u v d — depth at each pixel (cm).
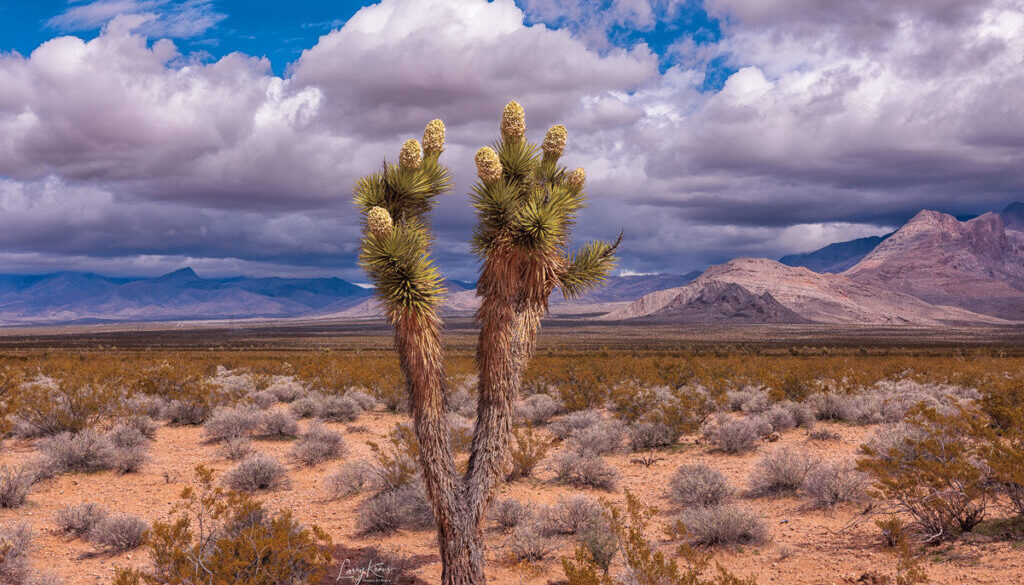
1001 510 882
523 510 1033
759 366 3331
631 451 1623
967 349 8512
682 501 1091
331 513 1108
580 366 3066
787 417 1800
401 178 621
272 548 653
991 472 862
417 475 1119
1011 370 3253
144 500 1158
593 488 1262
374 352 7019
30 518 1044
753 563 823
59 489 1226
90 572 820
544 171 662
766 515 1038
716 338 14275
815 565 791
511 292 627
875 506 997
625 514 1059
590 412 1872
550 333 17812
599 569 820
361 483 1241
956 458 910
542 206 602
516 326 645
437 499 637
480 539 654
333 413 2147
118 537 905
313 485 1301
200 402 2038
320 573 648
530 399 2195
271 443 1738
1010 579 654
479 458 652
